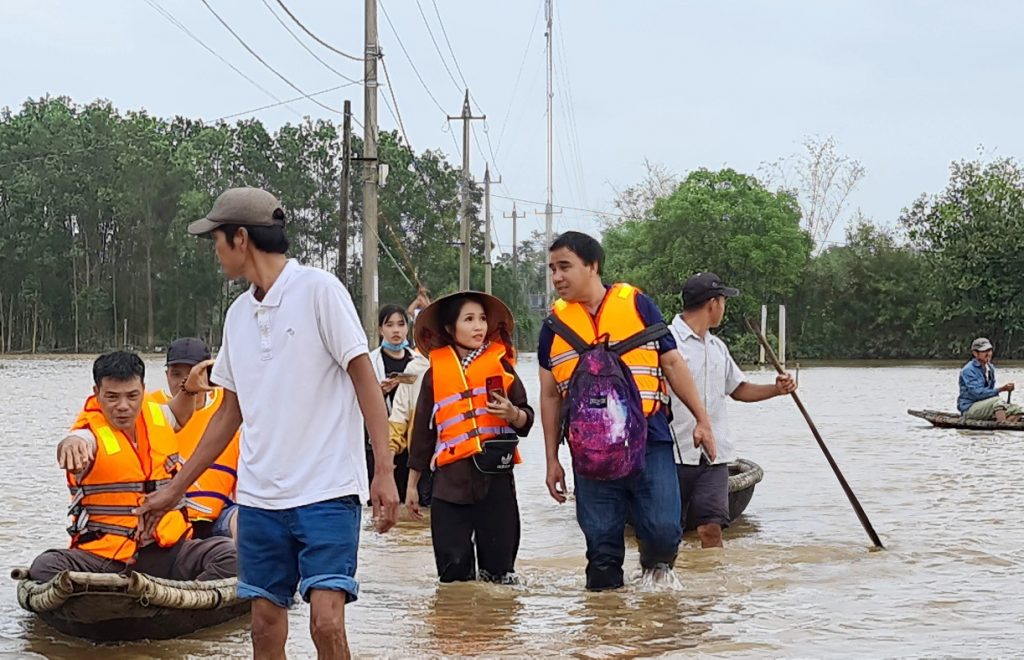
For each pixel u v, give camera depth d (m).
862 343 64.38
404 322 10.43
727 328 58.38
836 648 5.51
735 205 57.31
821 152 70.06
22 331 75.94
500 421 7.04
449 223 69.00
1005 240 58.16
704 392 7.83
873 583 7.08
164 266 70.25
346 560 4.31
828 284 64.25
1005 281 59.16
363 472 4.43
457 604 6.55
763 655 5.40
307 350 4.33
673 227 57.56
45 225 71.56
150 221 69.31
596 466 6.29
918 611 6.30
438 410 7.05
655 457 6.54
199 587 5.85
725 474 7.93
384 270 65.81
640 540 6.76
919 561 7.80
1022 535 8.84
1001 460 14.51
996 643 5.57
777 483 12.34
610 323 6.44
